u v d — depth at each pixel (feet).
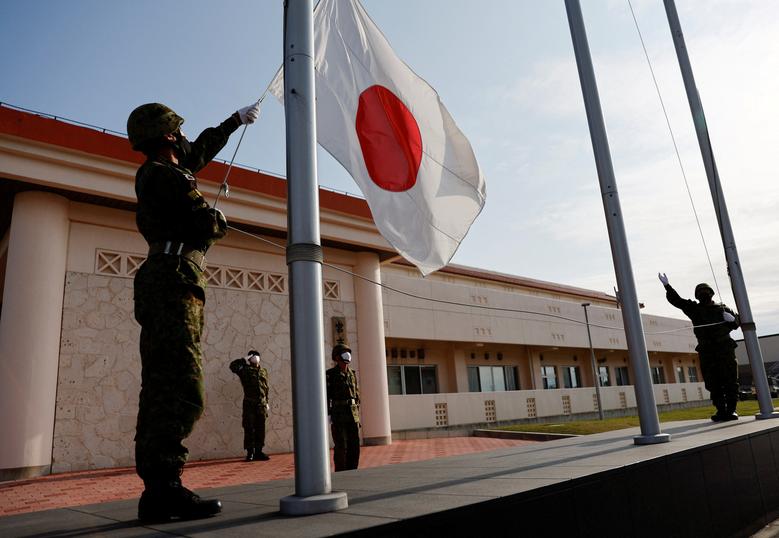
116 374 31.91
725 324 25.22
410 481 10.80
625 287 17.11
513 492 8.30
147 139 9.64
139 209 9.31
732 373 24.77
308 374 8.52
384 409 43.55
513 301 69.15
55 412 29.43
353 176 12.68
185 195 9.04
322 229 41.11
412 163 13.79
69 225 32.30
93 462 30.04
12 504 19.17
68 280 31.50
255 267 39.75
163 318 8.64
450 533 7.25
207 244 9.54
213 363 36.27
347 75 13.50
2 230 35.32
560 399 68.95
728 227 26.86
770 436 17.26
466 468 12.61
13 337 28.45
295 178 9.31
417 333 57.72
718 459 13.75
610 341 81.51
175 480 8.35
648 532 10.37
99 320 32.04
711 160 27.81
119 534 7.27
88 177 30.96
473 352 66.64
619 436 20.30
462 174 14.49
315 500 7.88
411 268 61.82
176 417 8.39
